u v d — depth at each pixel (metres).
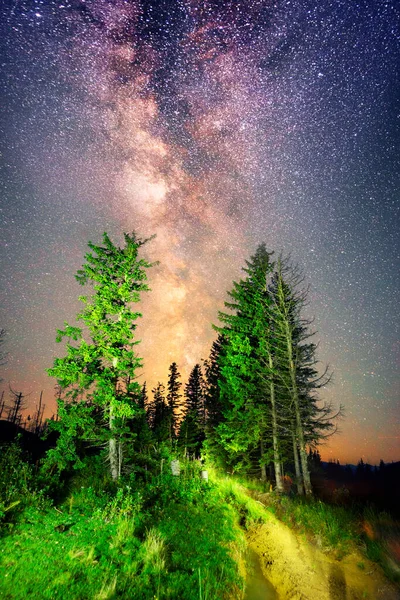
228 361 21.25
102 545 6.50
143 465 17.28
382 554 7.90
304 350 18.92
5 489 8.09
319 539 9.14
